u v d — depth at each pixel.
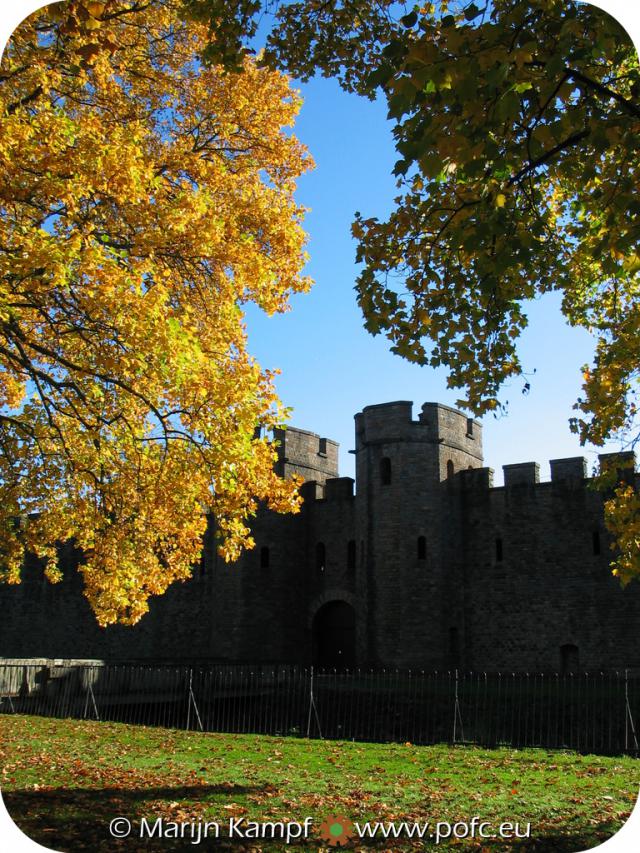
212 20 11.35
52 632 45.97
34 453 13.66
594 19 8.12
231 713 26.19
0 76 11.21
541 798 11.02
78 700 23.19
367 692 26.73
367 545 34.28
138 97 15.18
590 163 8.80
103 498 12.98
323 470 41.47
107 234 12.07
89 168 10.35
